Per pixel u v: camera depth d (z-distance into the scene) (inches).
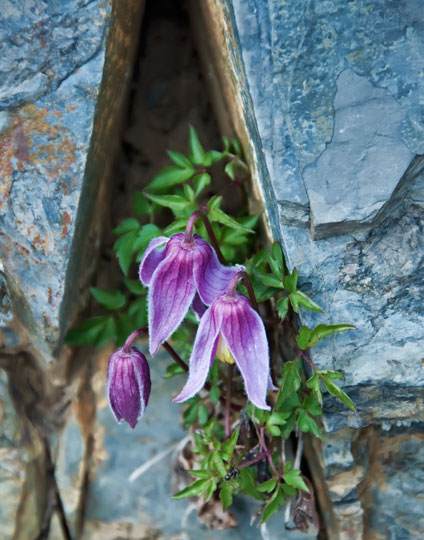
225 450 12.6
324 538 14.6
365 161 11.4
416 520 13.9
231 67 12.9
